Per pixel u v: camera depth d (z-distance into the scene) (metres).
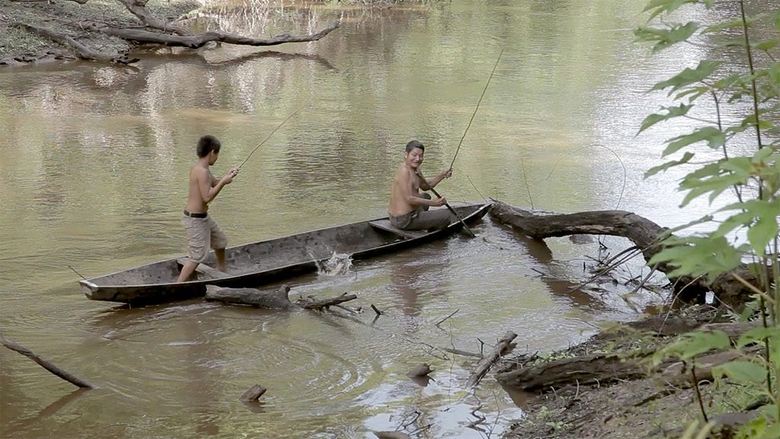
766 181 2.63
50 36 21.73
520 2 33.03
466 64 21.66
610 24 27.64
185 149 14.03
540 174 12.87
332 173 12.86
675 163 3.12
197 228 8.67
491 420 6.08
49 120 15.72
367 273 9.28
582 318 8.16
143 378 6.86
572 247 10.26
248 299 8.28
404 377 6.89
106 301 8.34
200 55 22.84
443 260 9.73
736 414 3.87
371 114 16.66
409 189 10.18
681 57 21.98
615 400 5.68
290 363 7.17
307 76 20.39
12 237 9.97
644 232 8.95
